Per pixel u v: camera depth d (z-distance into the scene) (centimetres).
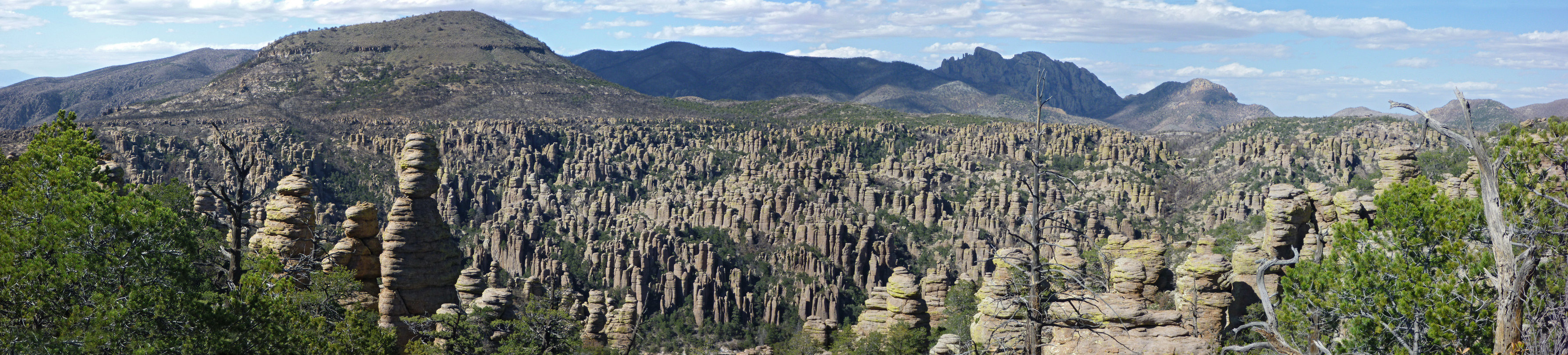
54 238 3244
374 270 4656
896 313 7050
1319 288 3641
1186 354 3569
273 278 3984
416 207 4681
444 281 4772
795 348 8169
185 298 3136
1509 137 3300
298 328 3634
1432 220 3394
